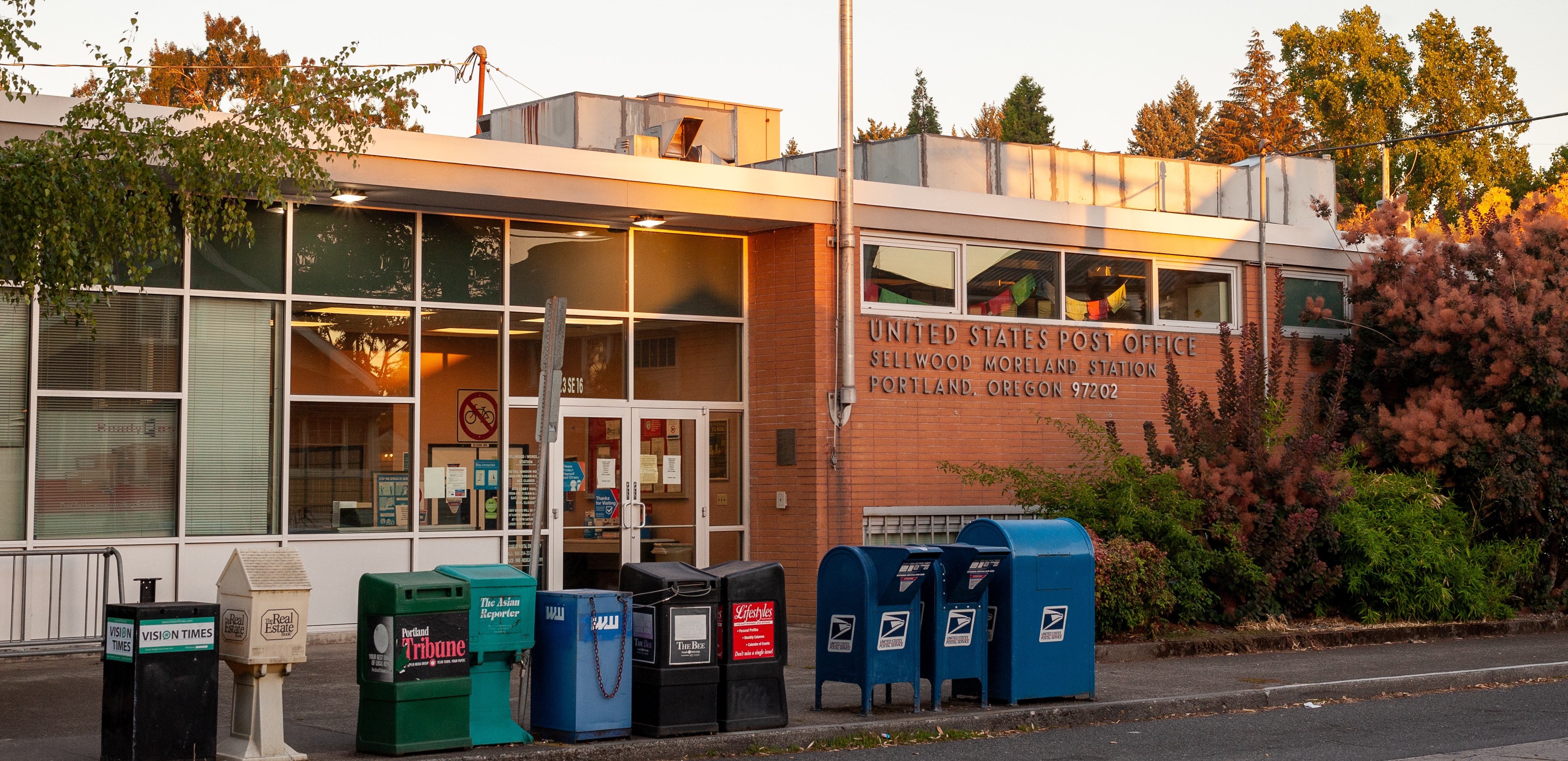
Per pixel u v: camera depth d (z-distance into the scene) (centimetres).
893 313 1683
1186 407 1656
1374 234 2002
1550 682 1343
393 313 1489
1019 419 1761
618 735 927
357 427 1460
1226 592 1583
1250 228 1953
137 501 1356
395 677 861
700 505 1647
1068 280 1823
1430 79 4766
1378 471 1894
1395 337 1980
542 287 1572
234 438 1401
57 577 1316
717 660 966
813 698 1138
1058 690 1110
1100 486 1633
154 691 805
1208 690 1198
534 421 1561
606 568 1584
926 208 1691
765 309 1669
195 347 1388
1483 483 1784
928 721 1025
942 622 1071
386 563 1462
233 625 840
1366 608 1639
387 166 1373
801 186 1612
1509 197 4641
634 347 1622
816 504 1609
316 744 910
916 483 1680
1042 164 2028
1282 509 1634
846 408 1627
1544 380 1794
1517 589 1786
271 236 1429
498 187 1430
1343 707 1180
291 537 1412
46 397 1322
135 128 1089
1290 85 5078
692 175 1539
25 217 944
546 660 934
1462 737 1017
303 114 1030
